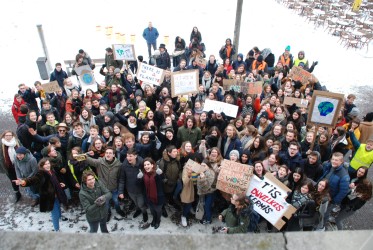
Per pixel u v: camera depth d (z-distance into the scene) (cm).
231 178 590
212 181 610
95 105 837
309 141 697
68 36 1584
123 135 679
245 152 655
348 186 568
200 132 749
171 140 717
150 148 691
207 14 1936
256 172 590
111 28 1551
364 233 160
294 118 805
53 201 578
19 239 160
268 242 161
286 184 593
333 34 1775
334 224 670
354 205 587
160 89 983
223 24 1817
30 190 657
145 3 2030
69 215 679
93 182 533
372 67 1469
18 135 712
